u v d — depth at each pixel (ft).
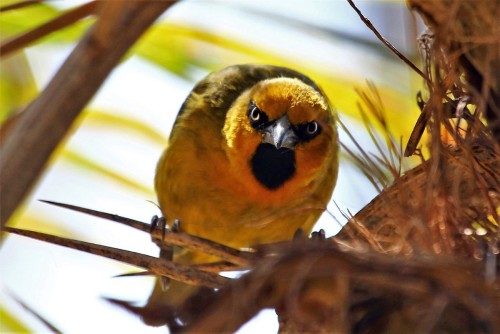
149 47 42.75
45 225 45.91
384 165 27.32
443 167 25.68
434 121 25.46
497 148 25.95
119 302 25.44
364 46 41.45
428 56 26.66
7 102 42.34
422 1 25.00
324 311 22.77
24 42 21.62
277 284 21.68
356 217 26.63
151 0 16.87
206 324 20.71
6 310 41.45
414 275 22.07
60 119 16.72
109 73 16.98
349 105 41.52
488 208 26.02
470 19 24.53
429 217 25.08
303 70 43.80
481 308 21.99
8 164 16.51
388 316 23.99
